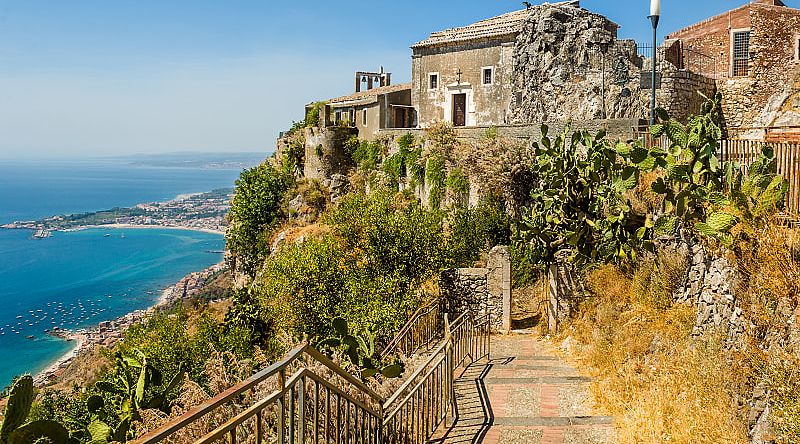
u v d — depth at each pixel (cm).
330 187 3781
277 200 4100
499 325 1709
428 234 2244
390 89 4534
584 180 1462
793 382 724
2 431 442
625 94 2700
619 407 987
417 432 850
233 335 2395
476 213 2525
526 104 3052
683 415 866
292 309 2175
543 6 3180
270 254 3575
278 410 486
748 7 2812
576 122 2431
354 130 3897
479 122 3553
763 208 923
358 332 1866
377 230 2248
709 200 1020
